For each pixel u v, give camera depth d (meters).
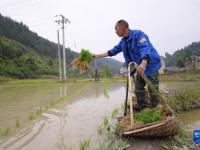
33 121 3.32
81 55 2.93
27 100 5.71
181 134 2.51
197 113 3.95
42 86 11.62
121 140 2.31
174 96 4.29
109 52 2.90
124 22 2.59
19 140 2.50
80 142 2.36
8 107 4.63
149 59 2.49
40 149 2.25
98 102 5.02
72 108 4.29
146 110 2.61
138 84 2.77
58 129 2.87
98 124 3.02
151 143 2.27
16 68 33.84
